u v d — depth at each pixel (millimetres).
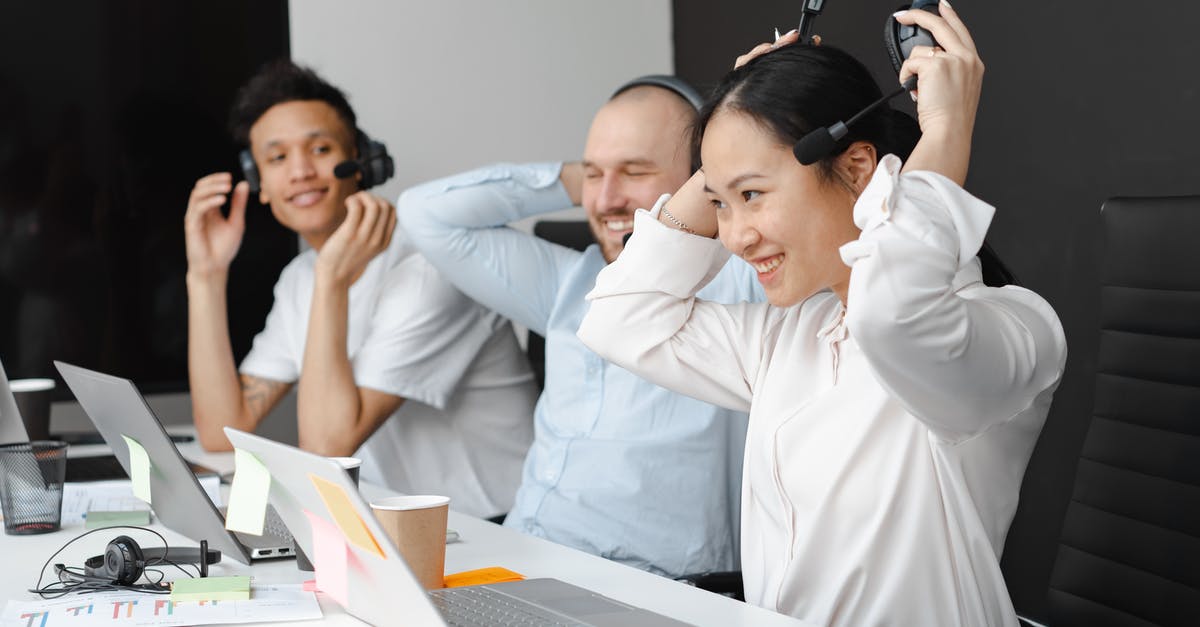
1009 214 2635
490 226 2518
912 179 1225
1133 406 1648
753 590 1550
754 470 1540
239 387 2811
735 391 1665
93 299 3051
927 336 1148
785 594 1471
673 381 1688
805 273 1373
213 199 2816
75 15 2998
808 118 1322
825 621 1438
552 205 2521
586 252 2309
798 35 1548
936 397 1206
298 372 2877
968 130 1292
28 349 3000
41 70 2977
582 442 2125
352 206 2564
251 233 3160
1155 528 1601
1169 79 2240
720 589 1791
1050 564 2557
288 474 1263
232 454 2688
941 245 1156
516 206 2496
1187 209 1599
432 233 2480
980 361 1195
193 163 3117
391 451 2723
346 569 1288
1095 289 2422
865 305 1144
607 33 3648
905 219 1168
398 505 1442
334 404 2541
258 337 2932
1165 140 2254
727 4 3441
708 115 1395
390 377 2584
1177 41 2219
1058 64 2482
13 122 2959
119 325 3076
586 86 3633
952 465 1366
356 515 1156
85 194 3031
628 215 2188
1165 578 1582
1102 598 1658
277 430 3414
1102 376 1697
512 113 3549
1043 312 1313
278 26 3182
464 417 2758
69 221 3021
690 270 1651
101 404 1717
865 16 2949
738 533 2143
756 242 1380
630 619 1257
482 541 1720
